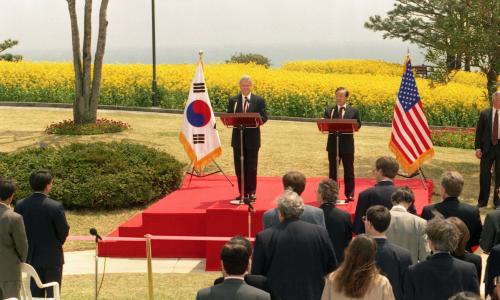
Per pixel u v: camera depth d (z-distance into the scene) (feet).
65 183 49.75
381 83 106.42
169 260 42.37
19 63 114.01
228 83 103.81
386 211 22.02
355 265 18.76
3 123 78.64
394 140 47.67
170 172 53.31
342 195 45.93
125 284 36.96
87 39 74.64
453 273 20.40
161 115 93.50
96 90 75.31
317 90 102.32
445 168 60.34
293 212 22.99
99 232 46.47
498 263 23.99
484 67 61.46
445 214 27.32
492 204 50.55
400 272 21.77
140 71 108.37
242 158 40.86
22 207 29.32
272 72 115.96
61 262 29.81
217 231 40.88
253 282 21.86
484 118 48.42
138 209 50.31
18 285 27.76
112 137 70.13
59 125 73.51
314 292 22.57
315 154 63.31
